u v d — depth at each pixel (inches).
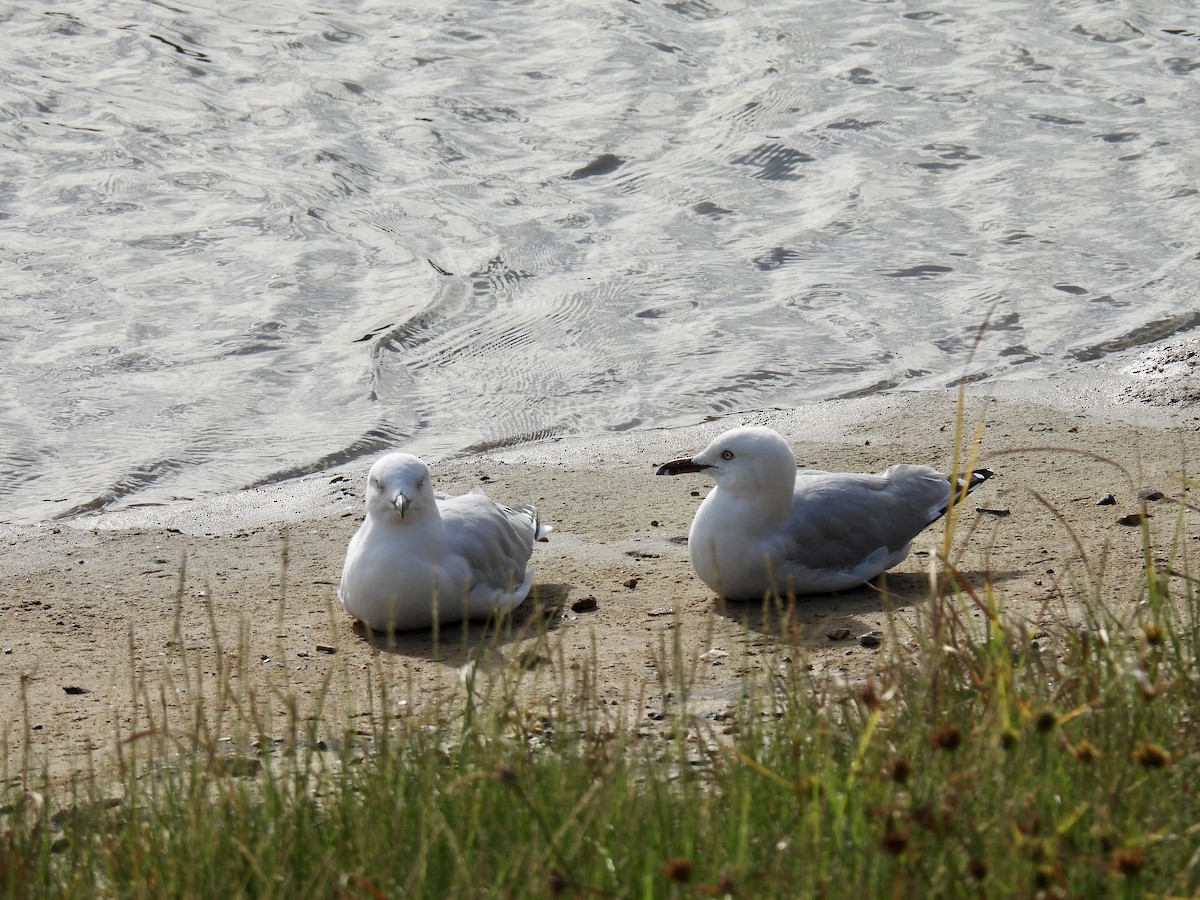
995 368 655.1
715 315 714.8
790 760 261.7
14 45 1058.7
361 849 236.8
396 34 1099.9
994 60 1051.3
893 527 434.6
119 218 818.2
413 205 845.2
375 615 411.8
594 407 628.4
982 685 266.4
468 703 282.4
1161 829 225.9
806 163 901.2
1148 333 682.8
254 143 924.0
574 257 784.9
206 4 1149.7
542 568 467.5
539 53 1070.4
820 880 213.8
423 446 593.0
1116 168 885.2
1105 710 255.8
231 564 482.6
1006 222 815.7
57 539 506.3
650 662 375.2
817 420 601.3
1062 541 451.2
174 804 269.1
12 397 628.1
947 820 217.5
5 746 290.4
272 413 621.9
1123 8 1147.3
